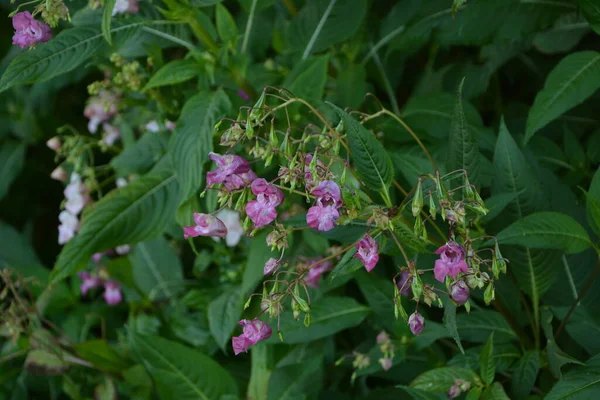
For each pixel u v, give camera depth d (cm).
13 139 214
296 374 151
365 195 122
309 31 153
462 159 126
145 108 160
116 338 175
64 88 213
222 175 123
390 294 144
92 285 173
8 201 220
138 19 142
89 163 194
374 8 165
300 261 148
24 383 177
